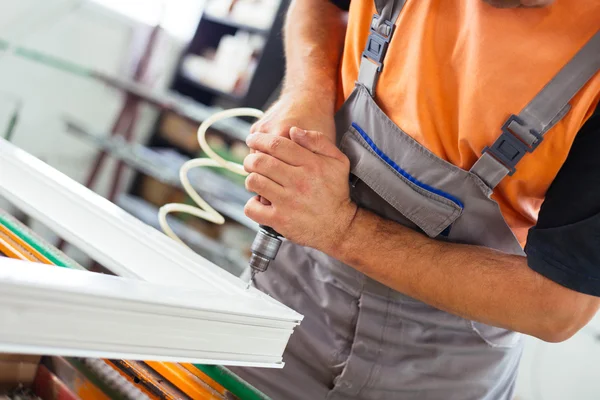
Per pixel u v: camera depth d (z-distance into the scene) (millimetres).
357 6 1034
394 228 1000
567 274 836
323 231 974
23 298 509
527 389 2434
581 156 840
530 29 833
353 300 1063
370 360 1035
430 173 952
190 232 3291
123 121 3736
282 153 946
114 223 1024
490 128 872
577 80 814
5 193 1171
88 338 566
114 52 3934
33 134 3869
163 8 3834
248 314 707
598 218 794
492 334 1061
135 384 778
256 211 957
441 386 1047
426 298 956
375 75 985
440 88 914
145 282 674
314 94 1081
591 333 2338
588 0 811
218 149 3410
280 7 3377
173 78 3771
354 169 1022
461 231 986
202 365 825
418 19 921
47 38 3828
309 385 1075
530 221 1001
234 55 3523
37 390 782
